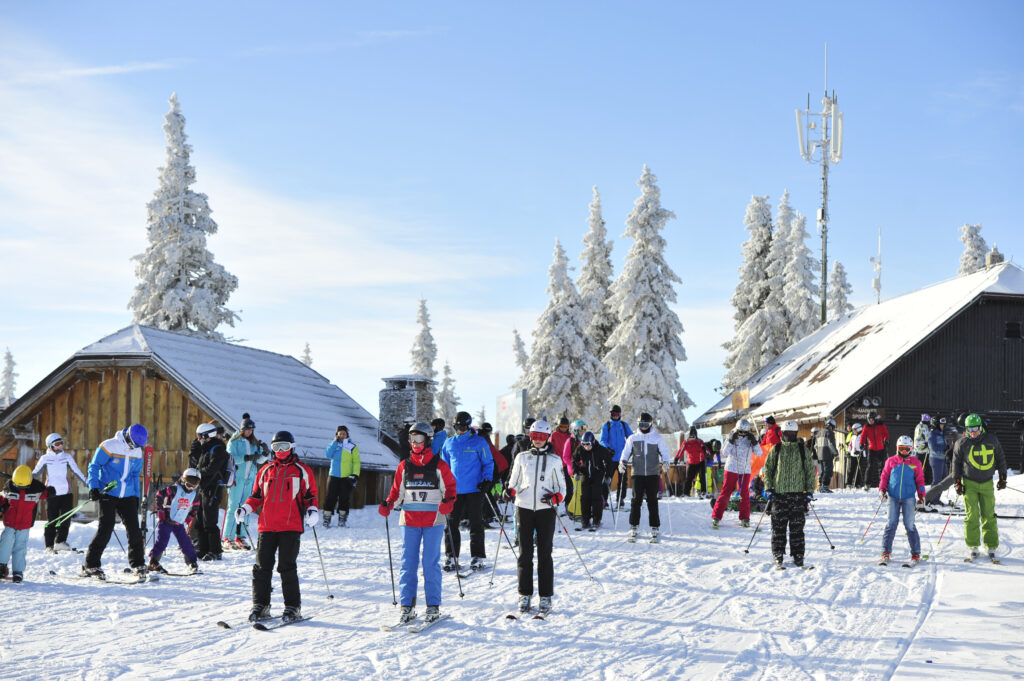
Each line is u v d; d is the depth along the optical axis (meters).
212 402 21.67
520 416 23.97
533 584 10.38
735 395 38.53
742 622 9.23
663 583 11.09
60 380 23.08
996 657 7.93
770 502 12.56
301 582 11.14
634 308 41.88
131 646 8.09
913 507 12.40
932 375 31.25
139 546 11.64
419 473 9.04
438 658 7.76
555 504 9.38
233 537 14.67
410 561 8.95
